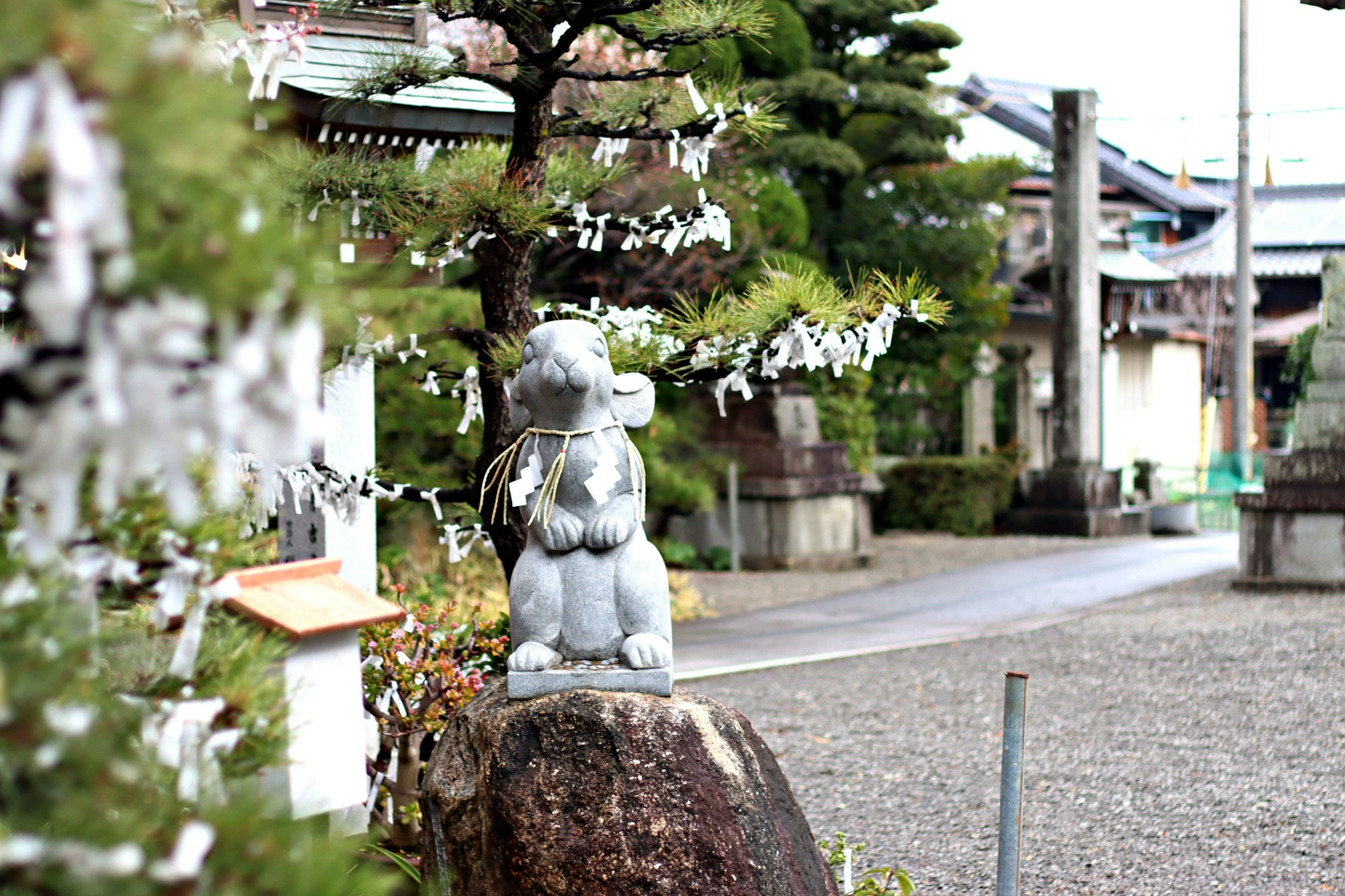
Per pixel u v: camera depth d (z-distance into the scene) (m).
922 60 20.31
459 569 11.17
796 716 8.27
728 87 5.12
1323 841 5.58
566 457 3.94
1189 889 5.08
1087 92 20.23
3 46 1.21
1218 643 10.09
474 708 3.94
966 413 21.94
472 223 4.93
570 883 3.51
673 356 4.89
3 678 1.40
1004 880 3.75
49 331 1.23
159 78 1.27
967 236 19.75
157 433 1.28
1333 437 12.33
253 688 1.84
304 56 4.24
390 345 4.80
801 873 3.71
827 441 17.64
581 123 5.32
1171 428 29.84
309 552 5.98
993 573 15.61
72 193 1.19
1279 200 37.09
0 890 1.37
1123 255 23.53
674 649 10.85
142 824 1.52
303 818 2.46
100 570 1.72
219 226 1.32
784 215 15.92
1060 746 7.39
